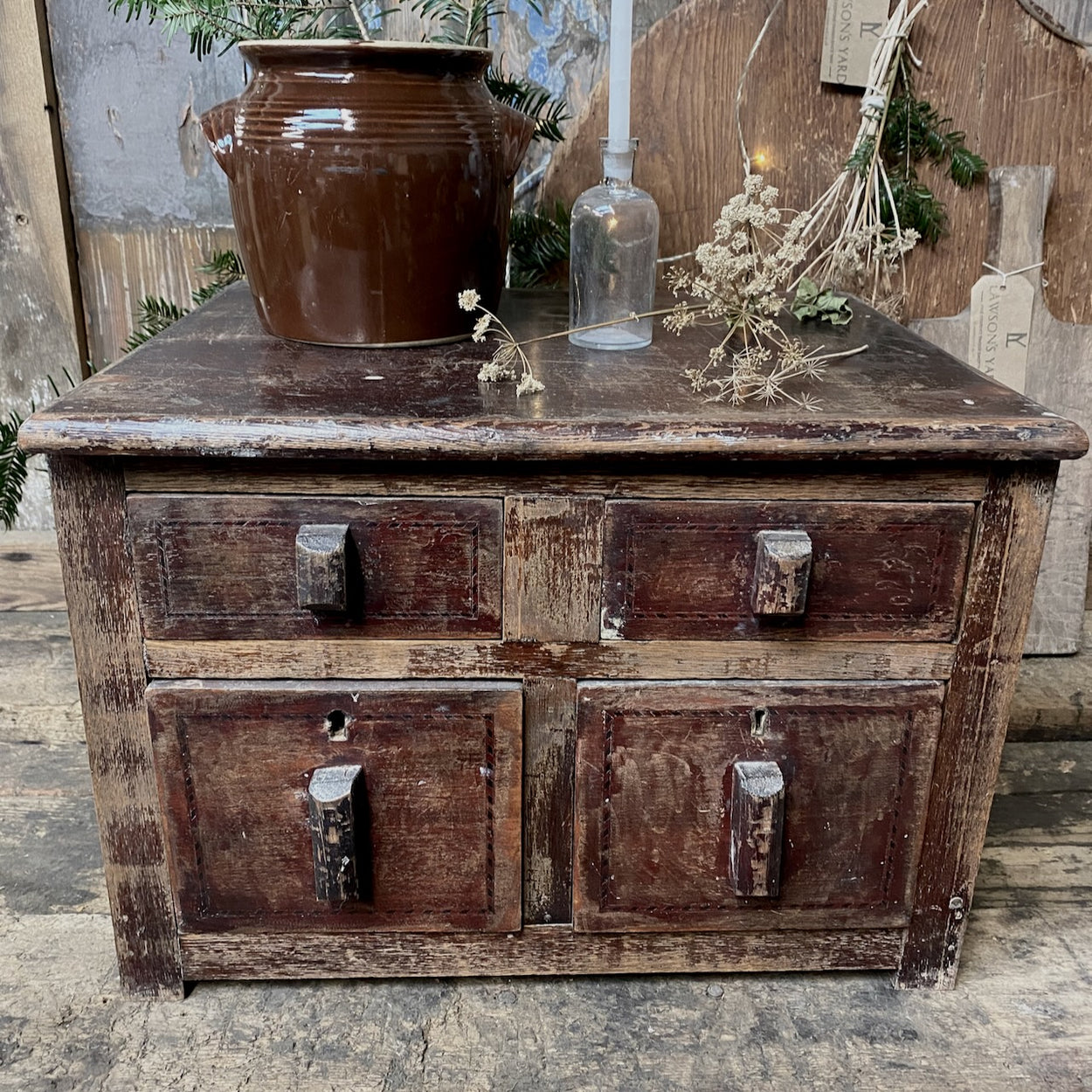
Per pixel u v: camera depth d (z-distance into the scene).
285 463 0.75
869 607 0.81
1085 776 1.28
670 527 0.78
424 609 0.80
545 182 1.26
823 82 1.22
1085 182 1.27
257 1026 0.89
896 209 1.25
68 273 1.34
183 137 1.31
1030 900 1.06
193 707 0.82
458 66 0.88
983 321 1.30
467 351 0.94
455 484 0.77
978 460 0.77
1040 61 1.22
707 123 1.23
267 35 1.09
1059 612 1.43
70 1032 0.88
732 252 1.24
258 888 0.88
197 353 0.91
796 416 0.75
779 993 0.94
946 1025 0.91
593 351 0.96
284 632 0.80
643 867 0.89
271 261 0.91
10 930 0.99
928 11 1.19
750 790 0.83
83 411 0.73
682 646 0.82
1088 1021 0.91
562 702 0.84
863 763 0.86
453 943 0.92
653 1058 0.87
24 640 1.45
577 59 1.27
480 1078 0.85
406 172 0.85
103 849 0.87
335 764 0.84
